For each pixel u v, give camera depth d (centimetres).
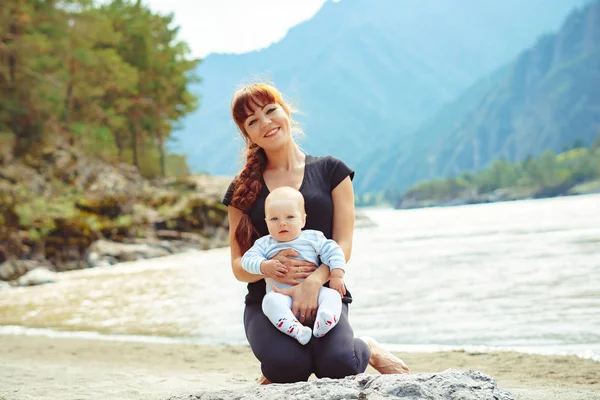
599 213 4178
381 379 267
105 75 4928
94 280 1788
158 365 621
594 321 701
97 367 611
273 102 386
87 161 3931
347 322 346
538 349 590
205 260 2386
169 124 6488
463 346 629
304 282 344
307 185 380
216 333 820
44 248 2433
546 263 1323
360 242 2616
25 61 3997
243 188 385
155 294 1298
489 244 1977
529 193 19838
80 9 4619
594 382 455
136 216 3294
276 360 332
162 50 6034
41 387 480
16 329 927
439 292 1020
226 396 277
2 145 3550
